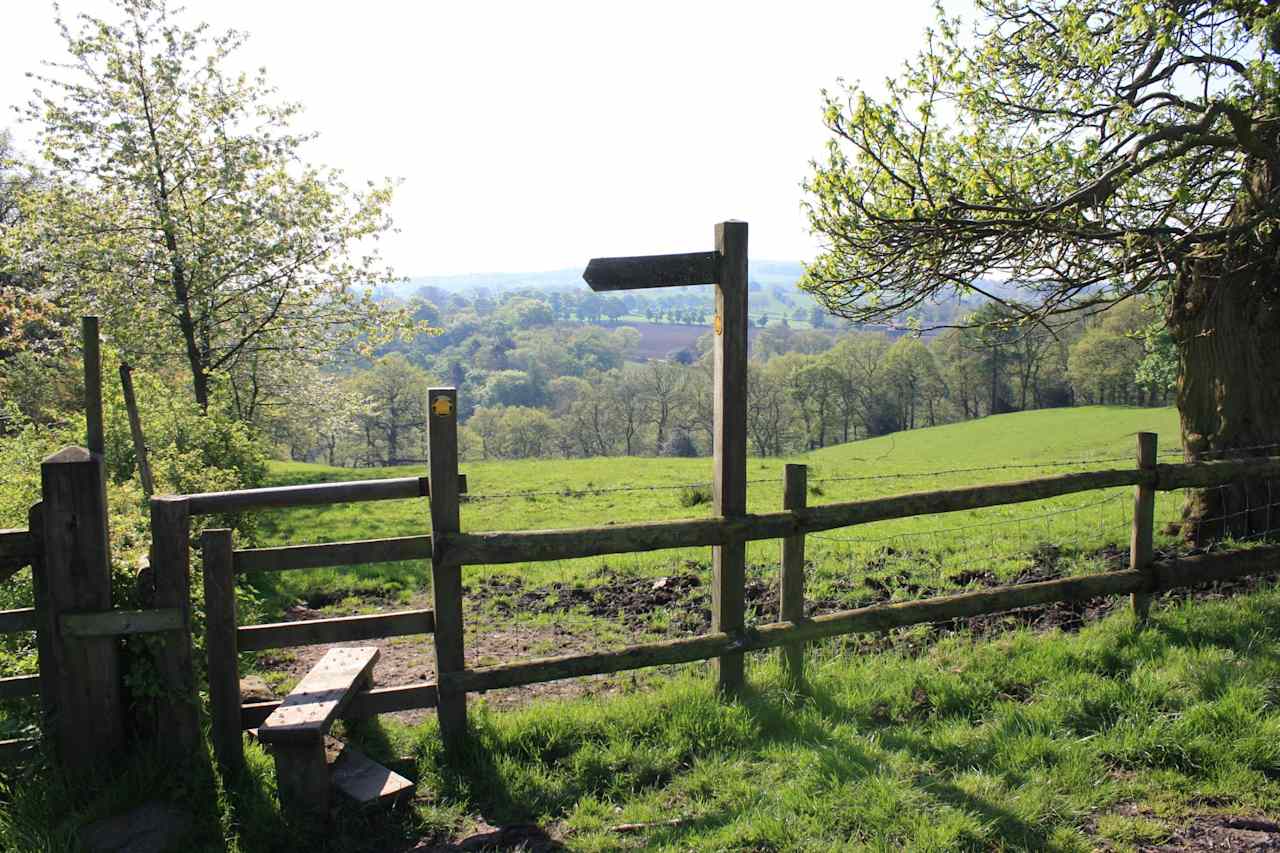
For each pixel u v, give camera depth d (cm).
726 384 554
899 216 886
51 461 457
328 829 446
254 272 1956
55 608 463
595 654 534
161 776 477
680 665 722
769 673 603
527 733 532
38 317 1970
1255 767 457
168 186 1953
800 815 431
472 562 505
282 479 3016
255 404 3238
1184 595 785
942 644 675
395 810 461
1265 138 840
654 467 3297
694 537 546
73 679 468
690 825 436
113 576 487
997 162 893
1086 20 945
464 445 9588
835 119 883
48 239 1859
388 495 500
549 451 9575
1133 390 7875
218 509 479
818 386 8969
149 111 1956
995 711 542
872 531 1485
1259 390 938
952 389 9150
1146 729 491
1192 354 982
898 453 4769
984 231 862
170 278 1888
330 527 1698
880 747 502
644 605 967
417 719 628
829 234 927
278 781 447
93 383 635
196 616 581
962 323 1022
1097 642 631
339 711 477
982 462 3728
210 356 2086
